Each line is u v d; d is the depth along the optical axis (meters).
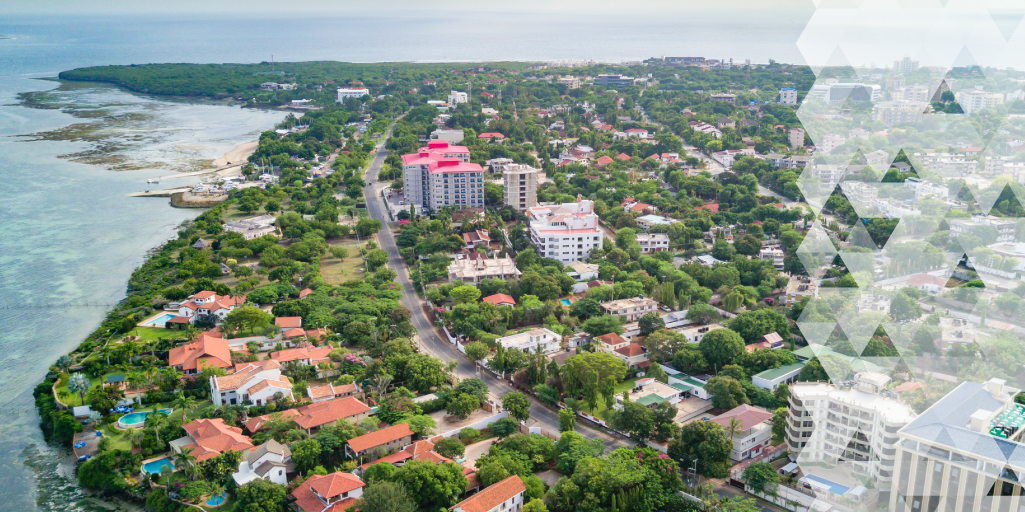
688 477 199.25
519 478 186.75
